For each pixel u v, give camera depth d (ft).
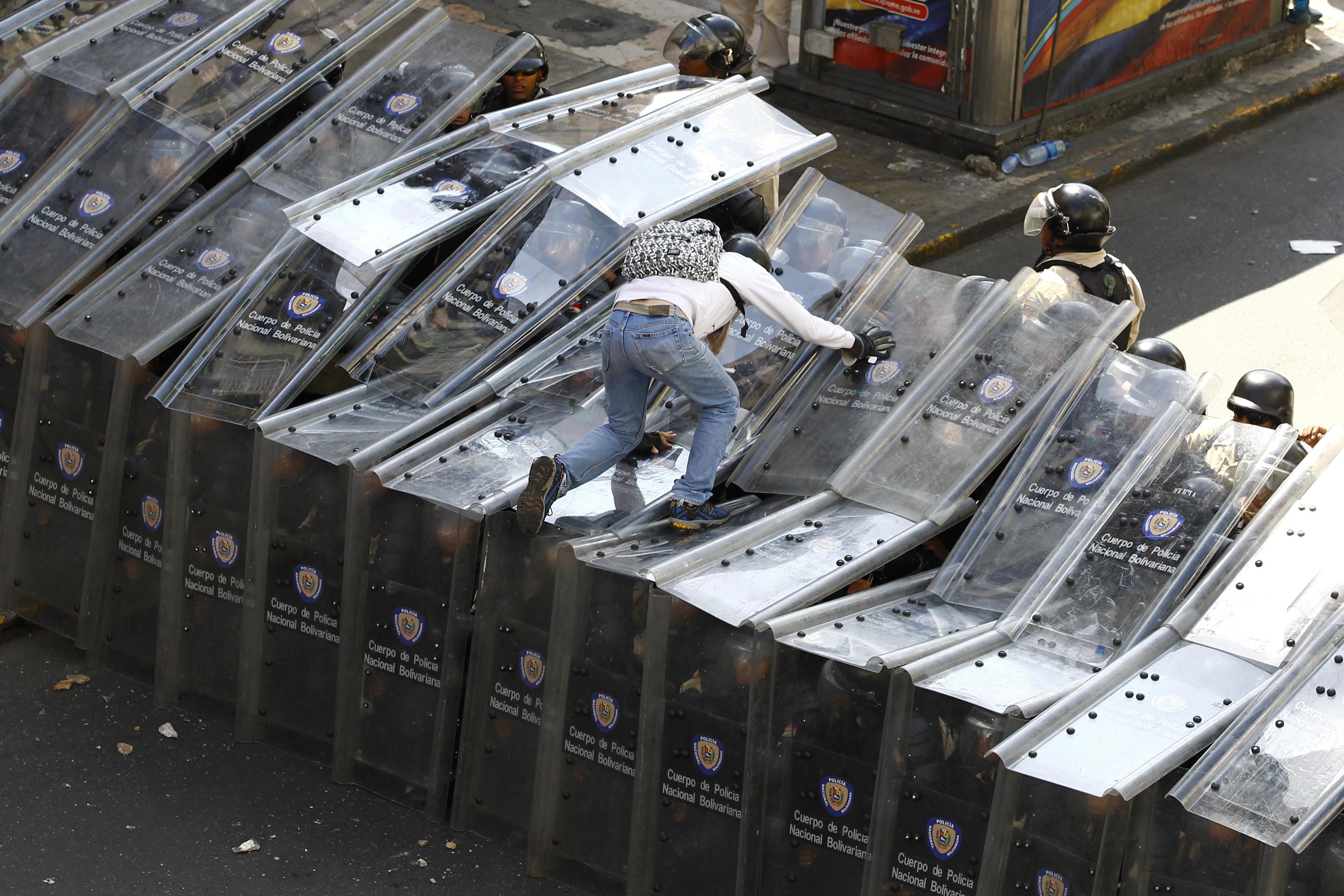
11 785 25.44
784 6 55.21
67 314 27.89
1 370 28.84
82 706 27.63
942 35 51.24
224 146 30.27
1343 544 21.72
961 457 24.75
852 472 24.98
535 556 23.63
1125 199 50.88
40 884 23.36
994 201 48.73
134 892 23.36
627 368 23.17
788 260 29.12
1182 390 24.79
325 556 25.44
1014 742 19.11
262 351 27.02
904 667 20.34
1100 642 21.67
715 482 25.59
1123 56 55.01
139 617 28.04
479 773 24.95
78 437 27.96
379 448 24.76
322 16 33.42
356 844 24.75
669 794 22.82
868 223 29.71
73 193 30.32
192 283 28.45
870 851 21.03
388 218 27.84
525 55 32.73
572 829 24.00
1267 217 49.90
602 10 59.67
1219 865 18.89
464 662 24.57
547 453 25.59
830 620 21.94
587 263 28.04
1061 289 26.84
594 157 28.81
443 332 27.58
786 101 56.08
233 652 26.94
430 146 29.71
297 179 30.12
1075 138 53.72
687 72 35.32
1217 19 58.75
